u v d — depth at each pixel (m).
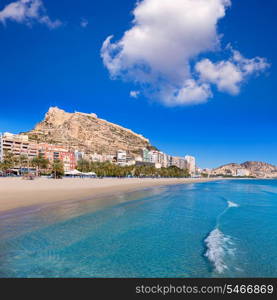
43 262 9.38
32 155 168.25
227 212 22.98
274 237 13.78
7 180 67.06
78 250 10.81
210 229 15.60
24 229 13.84
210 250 11.19
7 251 10.37
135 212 21.81
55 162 111.25
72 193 36.84
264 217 20.47
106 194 38.78
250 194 47.53
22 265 9.05
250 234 14.49
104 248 11.23
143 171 191.25
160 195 40.78
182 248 11.46
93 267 9.09
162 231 14.80
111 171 145.88
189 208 25.28
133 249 11.21
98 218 18.06
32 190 39.19
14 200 25.33
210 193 48.91
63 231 13.84
